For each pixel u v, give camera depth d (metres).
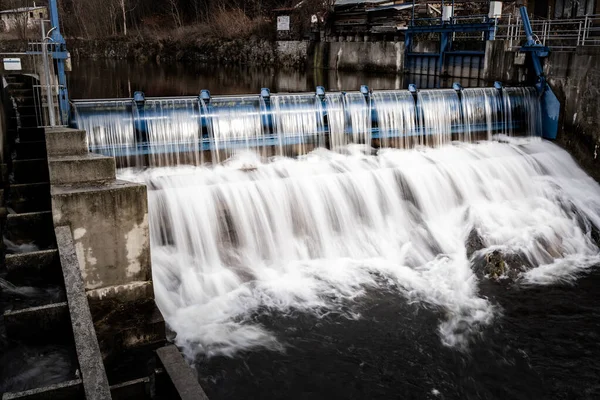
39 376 7.68
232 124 15.66
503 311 12.16
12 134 17.55
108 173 10.30
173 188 13.73
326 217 14.54
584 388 9.91
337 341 10.79
